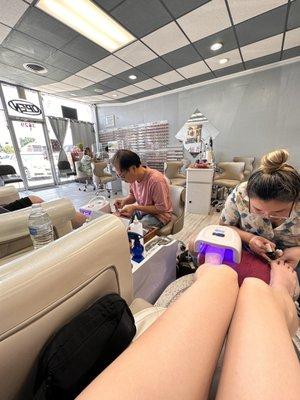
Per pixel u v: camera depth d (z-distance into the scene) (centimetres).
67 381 31
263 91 391
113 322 40
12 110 468
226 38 269
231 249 77
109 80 408
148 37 258
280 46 298
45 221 84
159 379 25
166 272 114
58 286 34
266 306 39
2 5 196
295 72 357
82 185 573
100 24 230
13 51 285
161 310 65
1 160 473
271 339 31
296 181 74
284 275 72
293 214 83
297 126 374
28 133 512
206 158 395
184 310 35
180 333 31
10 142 479
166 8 208
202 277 47
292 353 29
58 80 409
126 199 169
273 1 204
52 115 562
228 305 39
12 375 29
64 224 93
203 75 401
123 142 607
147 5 204
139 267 89
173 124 512
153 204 151
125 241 51
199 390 26
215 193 372
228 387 26
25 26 229
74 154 593
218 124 451
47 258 35
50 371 30
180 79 416
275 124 393
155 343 30
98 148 664
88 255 40
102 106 632
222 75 410
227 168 354
